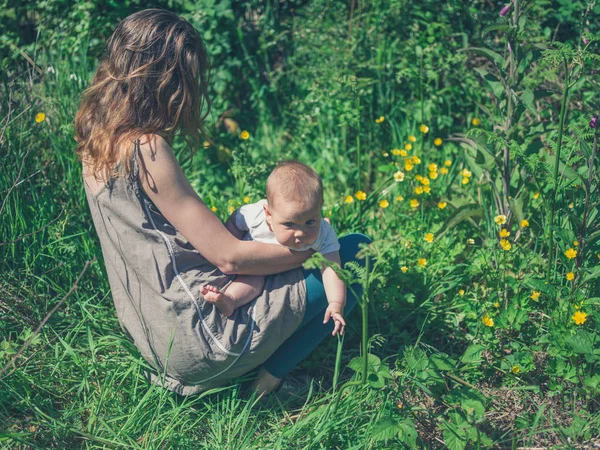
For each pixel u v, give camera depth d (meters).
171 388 2.65
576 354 2.68
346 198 3.68
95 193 2.40
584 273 2.94
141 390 2.76
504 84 3.15
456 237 3.53
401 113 4.44
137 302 2.49
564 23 4.33
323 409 2.60
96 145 2.33
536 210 3.46
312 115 4.37
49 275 3.24
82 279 3.24
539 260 3.16
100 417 2.56
